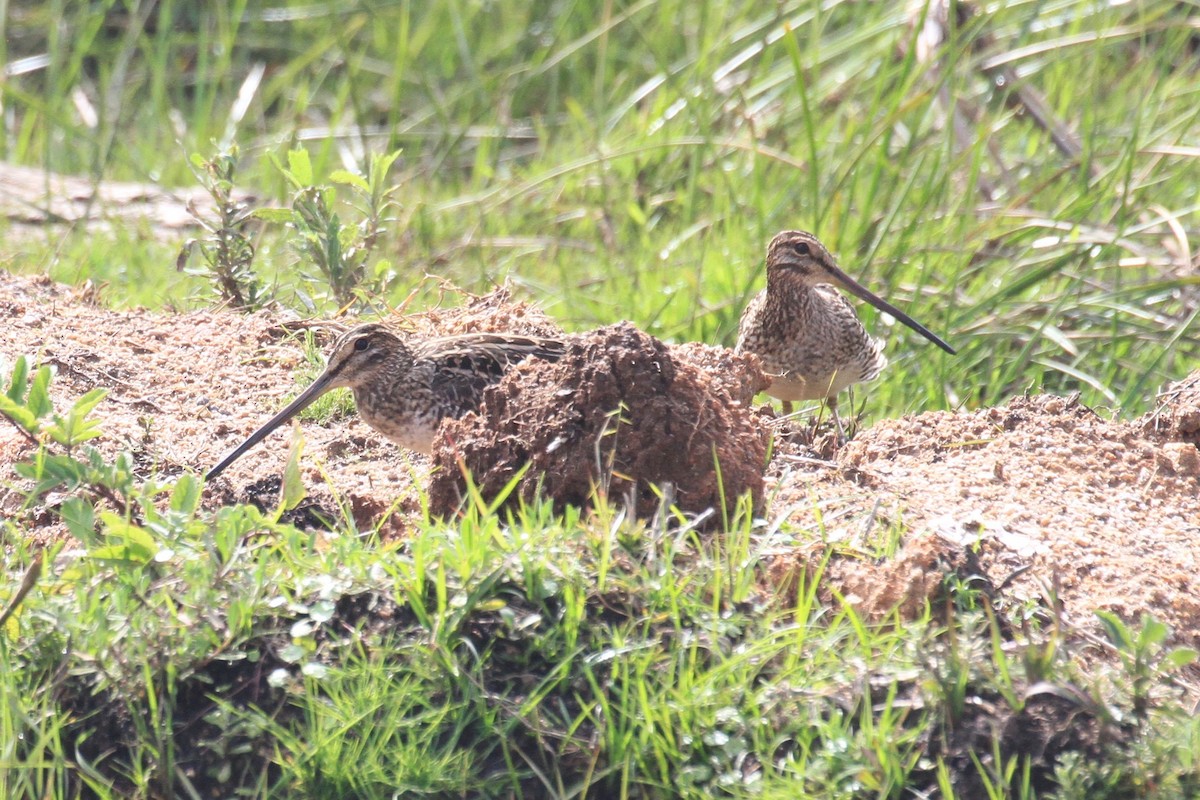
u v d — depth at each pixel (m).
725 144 18.72
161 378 11.60
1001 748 7.08
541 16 26.25
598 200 20.44
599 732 7.18
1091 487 9.82
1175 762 6.91
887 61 17.67
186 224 19.50
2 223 19.00
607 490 8.30
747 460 8.62
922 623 7.52
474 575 7.58
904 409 14.57
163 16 25.17
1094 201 16.61
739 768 7.04
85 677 7.46
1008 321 15.48
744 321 13.76
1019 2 20.16
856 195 18.33
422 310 13.97
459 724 7.24
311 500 9.34
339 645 7.45
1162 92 19.61
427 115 23.62
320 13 26.53
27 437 9.80
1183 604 8.52
